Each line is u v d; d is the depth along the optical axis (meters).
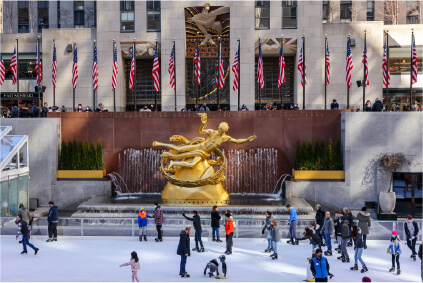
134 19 40.28
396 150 28.34
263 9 39.75
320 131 29.83
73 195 29.44
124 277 16.36
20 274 16.69
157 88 32.06
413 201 28.47
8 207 25.69
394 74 40.56
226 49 40.34
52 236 21.80
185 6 39.41
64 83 40.88
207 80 40.94
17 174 27.00
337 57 39.69
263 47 39.47
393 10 48.66
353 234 18.89
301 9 39.34
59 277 16.34
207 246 20.62
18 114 30.97
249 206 24.98
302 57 30.98
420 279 16.20
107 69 40.25
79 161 29.78
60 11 50.91
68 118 30.55
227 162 30.06
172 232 22.05
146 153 30.39
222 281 15.92
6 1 51.78
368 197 28.61
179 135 27.41
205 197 26.25
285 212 24.77
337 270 17.22
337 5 47.62
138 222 21.61
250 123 30.08
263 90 41.03
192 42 40.34
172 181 26.55
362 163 28.59
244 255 19.20
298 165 29.17
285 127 29.95
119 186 30.44
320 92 39.19
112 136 30.55
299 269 17.33
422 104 40.78
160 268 17.42
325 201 28.72
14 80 31.27
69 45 40.59
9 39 42.66
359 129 28.59
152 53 40.16
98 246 20.69
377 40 39.50
